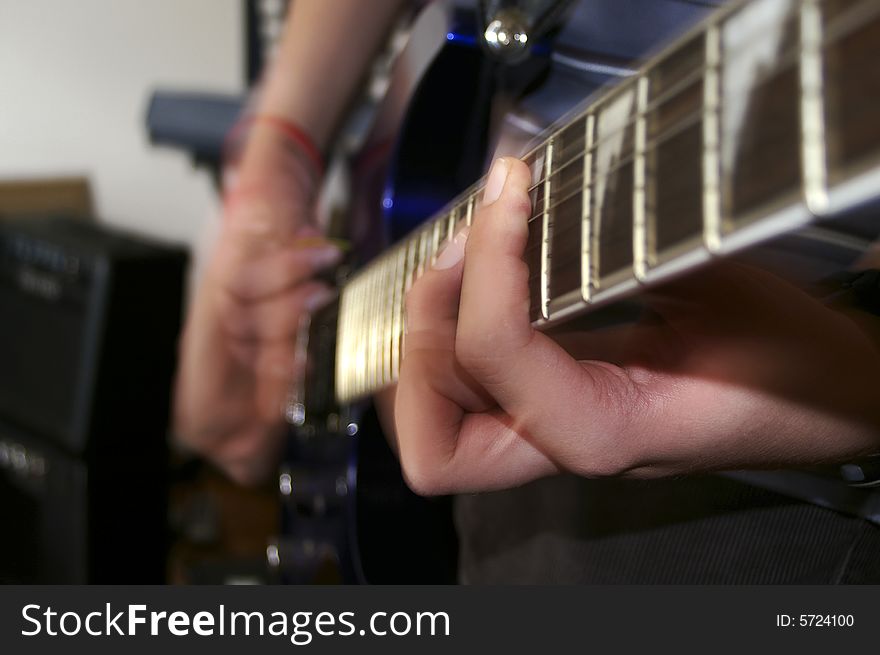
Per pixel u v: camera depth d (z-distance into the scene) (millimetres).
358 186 978
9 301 1608
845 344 421
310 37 1136
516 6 607
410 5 1125
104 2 1945
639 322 488
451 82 748
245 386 1274
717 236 271
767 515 553
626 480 612
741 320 419
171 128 1424
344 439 868
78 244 1516
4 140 1951
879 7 212
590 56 581
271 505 1883
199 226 2113
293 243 1159
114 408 1530
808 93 229
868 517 504
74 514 1522
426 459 514
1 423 1627
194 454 1940
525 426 454
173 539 1752
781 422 431
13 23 1898
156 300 1539
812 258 361
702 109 285
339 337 842
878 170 209
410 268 647
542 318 411
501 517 727
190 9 1993
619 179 346
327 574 1115
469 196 557
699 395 431
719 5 505
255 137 1179
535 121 650
